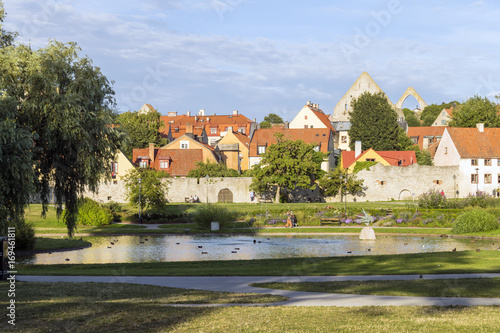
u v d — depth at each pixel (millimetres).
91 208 64125
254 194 96688
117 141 36500
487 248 42500
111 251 43031
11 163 28656
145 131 121938
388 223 64000
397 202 91688
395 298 18938
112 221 68562
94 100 35125
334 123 146250
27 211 68125
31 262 36344
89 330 13891
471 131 102875
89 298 18391
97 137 34750
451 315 15727
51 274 26125
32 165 30672
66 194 35844
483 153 99375
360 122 123750
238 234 57406
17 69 31797
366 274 25484
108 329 14008
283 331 13891
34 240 43469
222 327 14250
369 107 123938
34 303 17094
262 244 47344
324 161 114875
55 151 34031
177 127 155125
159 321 14883
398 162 105750
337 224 65500
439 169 96500
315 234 56469
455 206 72625
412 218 64688
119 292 19969
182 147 115312
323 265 29516
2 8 34656
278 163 90562
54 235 55562
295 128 130250
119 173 98125
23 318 14977
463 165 98125
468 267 27391
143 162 109375
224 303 17984
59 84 33688
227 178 96812
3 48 33469
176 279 24125
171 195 97375
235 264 30531
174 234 58031
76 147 33688
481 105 122375
